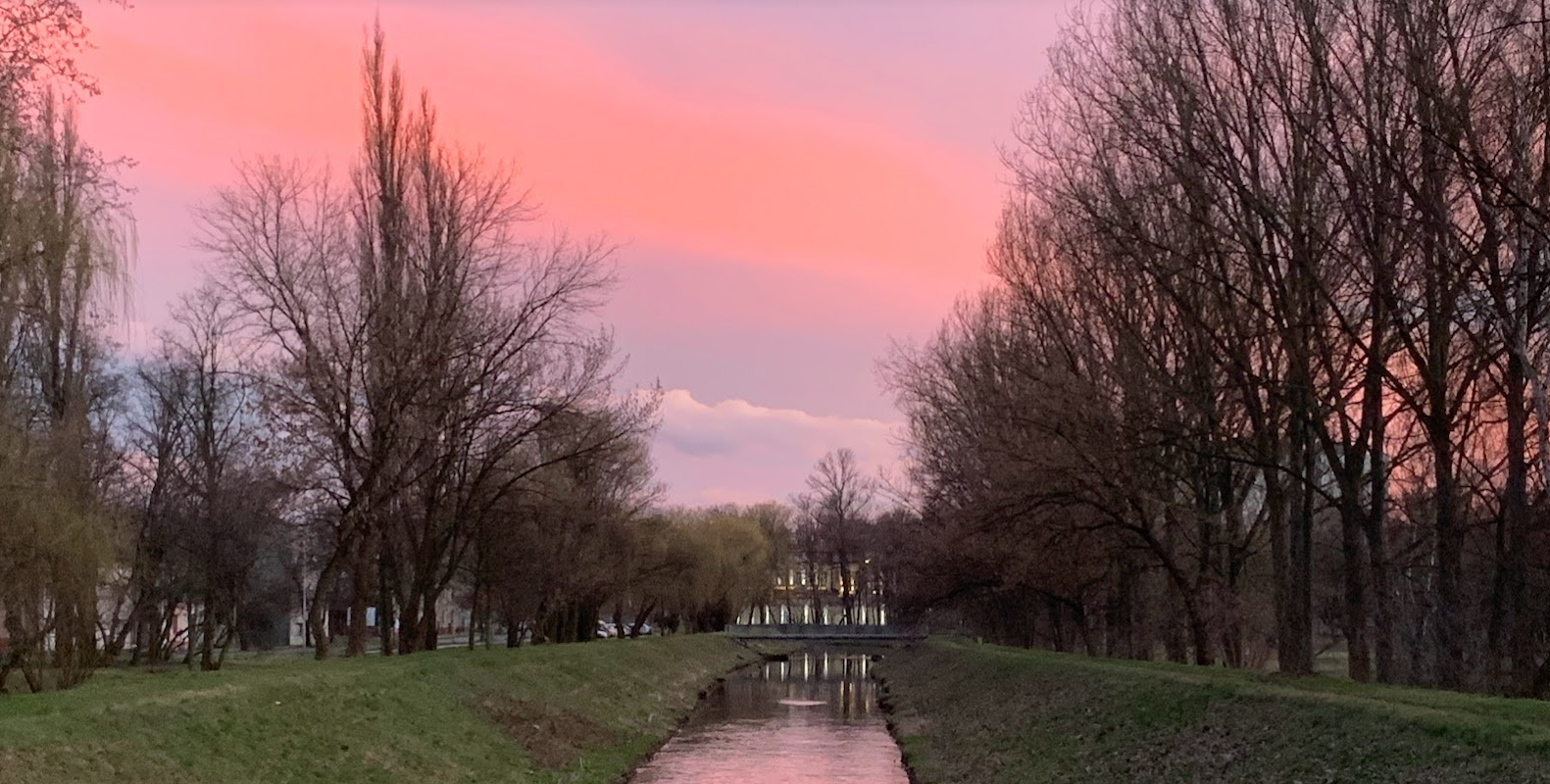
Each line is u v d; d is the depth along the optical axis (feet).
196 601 183.32
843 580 442.91
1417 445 95.86
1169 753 73.82
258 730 69.67
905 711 152.66
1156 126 100.22
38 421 85.51
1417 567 106.22
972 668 155.94
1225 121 92.84
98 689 71.82
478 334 125.70
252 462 163.94
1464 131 76.48
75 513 80.64
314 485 122.31
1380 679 90.07
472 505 140.05
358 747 75.66
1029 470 119.24
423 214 126.41
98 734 57.52
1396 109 82.53
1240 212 96.37
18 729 53.62
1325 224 91.09
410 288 122.93
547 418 129.59
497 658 127.65
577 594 183.83
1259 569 156.35
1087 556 143.02
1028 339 144.25
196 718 65.98
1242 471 128.98
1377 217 80.28
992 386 134.92
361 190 124.26
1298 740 63.16
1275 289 91.04
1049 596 161.27
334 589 245.24
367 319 120.06
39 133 79.56
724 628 361.92
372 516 118.93
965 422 153.99
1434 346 85.40
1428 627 98.84
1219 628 123.85
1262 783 60.44
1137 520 128.67
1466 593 95.96
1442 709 59.67
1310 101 87.86
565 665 142.61
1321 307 95.14
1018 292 138.51
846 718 157.07
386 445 117.60
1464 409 103.19
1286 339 90.68
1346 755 57.77
